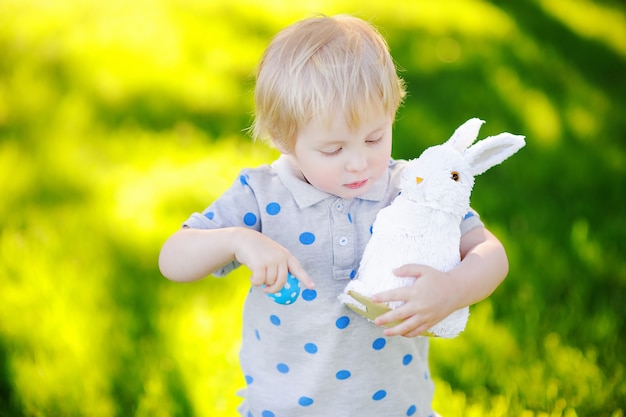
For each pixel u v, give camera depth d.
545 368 2.52
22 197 3.41
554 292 2.94
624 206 3.58
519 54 5.22
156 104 4.19
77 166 3.63
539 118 4.36
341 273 1.69
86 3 5.33
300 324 1.74
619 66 5.31
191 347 2.59
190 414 2.37
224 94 4.34
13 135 3.84
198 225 1.65
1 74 4.38
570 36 5.72
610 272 3.05
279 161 1.77
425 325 1.53
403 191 1.62
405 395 1.87
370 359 1.78
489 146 1.61
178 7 5.34
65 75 4.39
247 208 1.69
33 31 4.88
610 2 6.64
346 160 1.55
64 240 3.12
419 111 4.29
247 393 1.92
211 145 3.85
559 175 3.80
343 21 1.63
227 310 2.75
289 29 1.64
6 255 2.98
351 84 1.51
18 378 2.45
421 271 1.52
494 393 2.46
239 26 5.16
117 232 3.18
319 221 1.68
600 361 2.59
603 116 4.52
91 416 2.38
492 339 2.63
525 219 3.40
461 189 1.57
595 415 2.39
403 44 5.11
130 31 4.94
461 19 5.65
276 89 1.56
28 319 2.68
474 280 1.59
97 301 2.82
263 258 1.51
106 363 2.55
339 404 1.82
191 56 4.71
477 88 4.60
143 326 2.70
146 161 3.70
